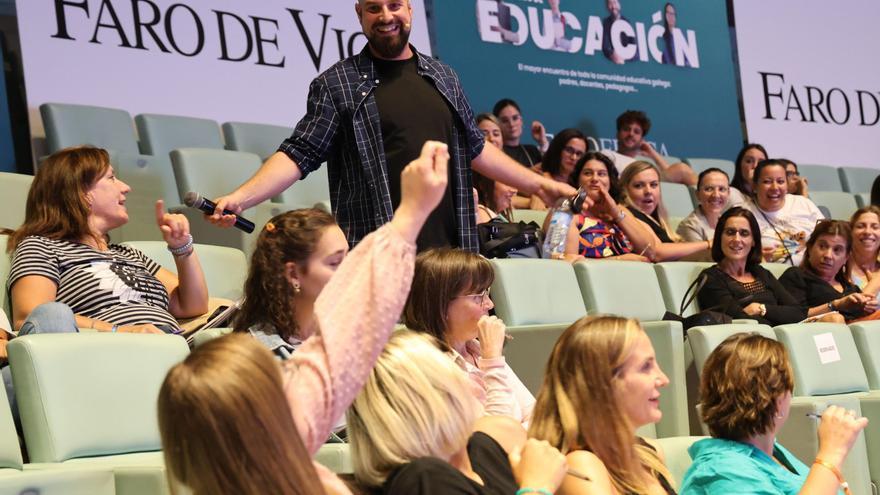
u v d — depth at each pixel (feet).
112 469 8.08
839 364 14.64
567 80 27.86
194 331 11.59
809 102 32.32
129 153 18.92
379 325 4.85
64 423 8.87
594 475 7.61
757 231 17.62
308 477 4.35
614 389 7.90
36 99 20.25
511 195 17.70
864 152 33.27
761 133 31.30
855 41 33.63
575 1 28.22
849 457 13.39
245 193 10.95
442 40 26.12
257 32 23.06
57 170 11.64
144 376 9.53
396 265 4.92
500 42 26.91
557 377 8.04
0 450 8.34
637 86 29.07
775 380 9.67
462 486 5.80
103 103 20.98
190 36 22.20
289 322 9.09
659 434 13.19
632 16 29.17
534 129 26.48
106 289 11.35
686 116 29.91
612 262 16.03
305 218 9.16
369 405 5.92
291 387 4.75
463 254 10.04
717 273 17.38
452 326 9.96
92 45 20.99
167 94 21.77
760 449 9.75
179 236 11.80
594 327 8.02
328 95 11.59
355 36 24.39
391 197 11.51
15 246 11.51
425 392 5.92
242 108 22.71
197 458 4.26
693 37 30.25
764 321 16.96
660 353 13.21
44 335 9.04
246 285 9.25
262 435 4.26
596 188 18.53
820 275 18.86
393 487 5.79
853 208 27.71
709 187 21.42
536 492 6.07
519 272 14.53
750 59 31.35
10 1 20.18
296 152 11.43
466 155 11.85
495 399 9.78
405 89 11.64
